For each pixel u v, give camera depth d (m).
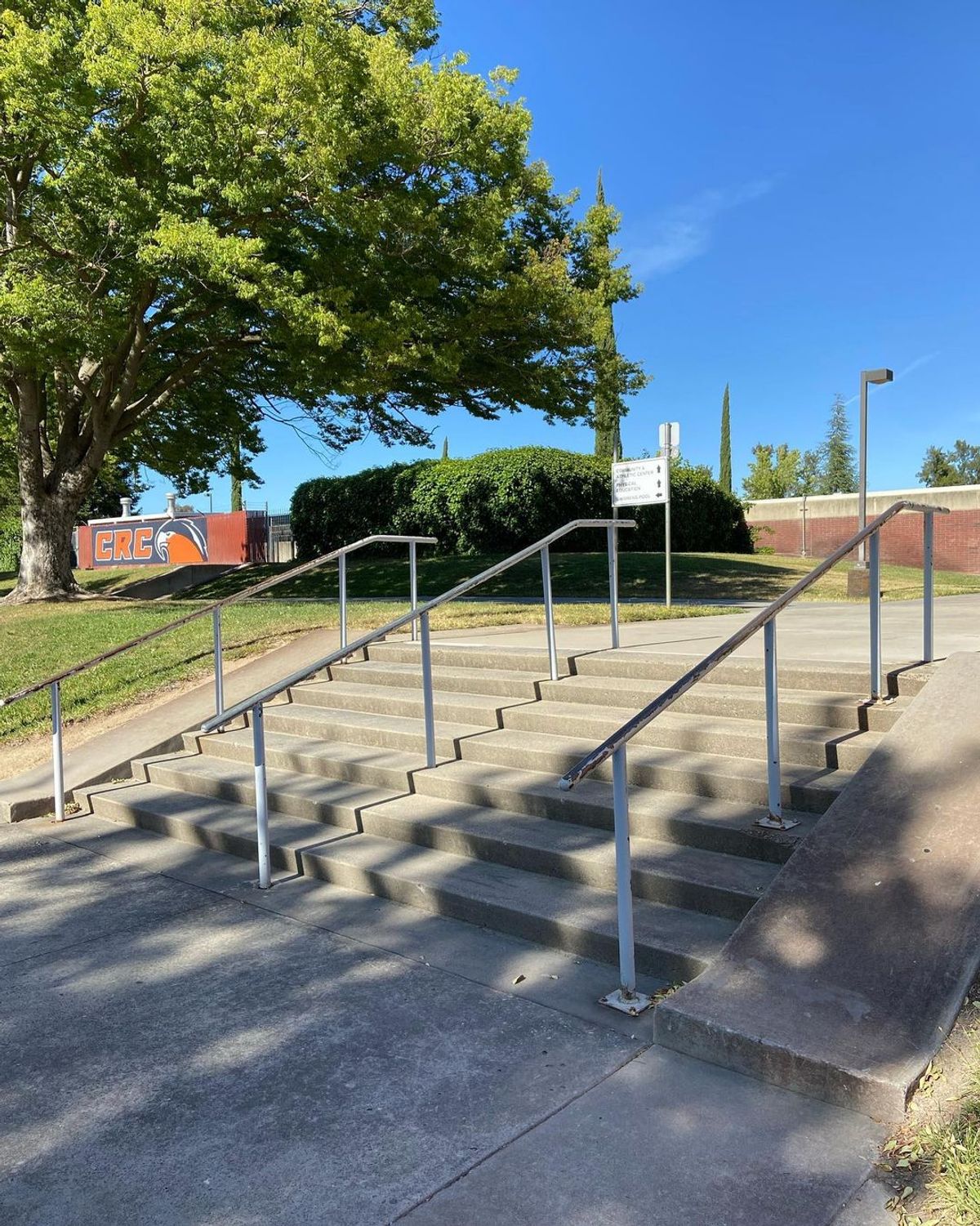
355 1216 2.56
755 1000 3.29
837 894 3.64
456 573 19.97
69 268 13.50
